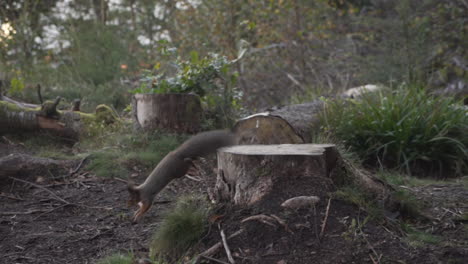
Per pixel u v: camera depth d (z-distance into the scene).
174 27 12.17
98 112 6.88
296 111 6.25
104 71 9.89
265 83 11.43
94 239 3.59
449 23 9.07
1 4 11.02
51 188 4.77
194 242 3.11
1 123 6.28
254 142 4.25
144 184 3.03
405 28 8.69
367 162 5.81
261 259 2.78
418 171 5.65
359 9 11.50
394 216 3.34
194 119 6.11
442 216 3.61
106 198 4.51
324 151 3.31
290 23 11.29
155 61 11.03
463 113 6.06
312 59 11.16
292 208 3.05
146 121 6.05
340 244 2.81
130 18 13.23
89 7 12.30
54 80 9.90
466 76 8.32
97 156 5.47
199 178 4.92
